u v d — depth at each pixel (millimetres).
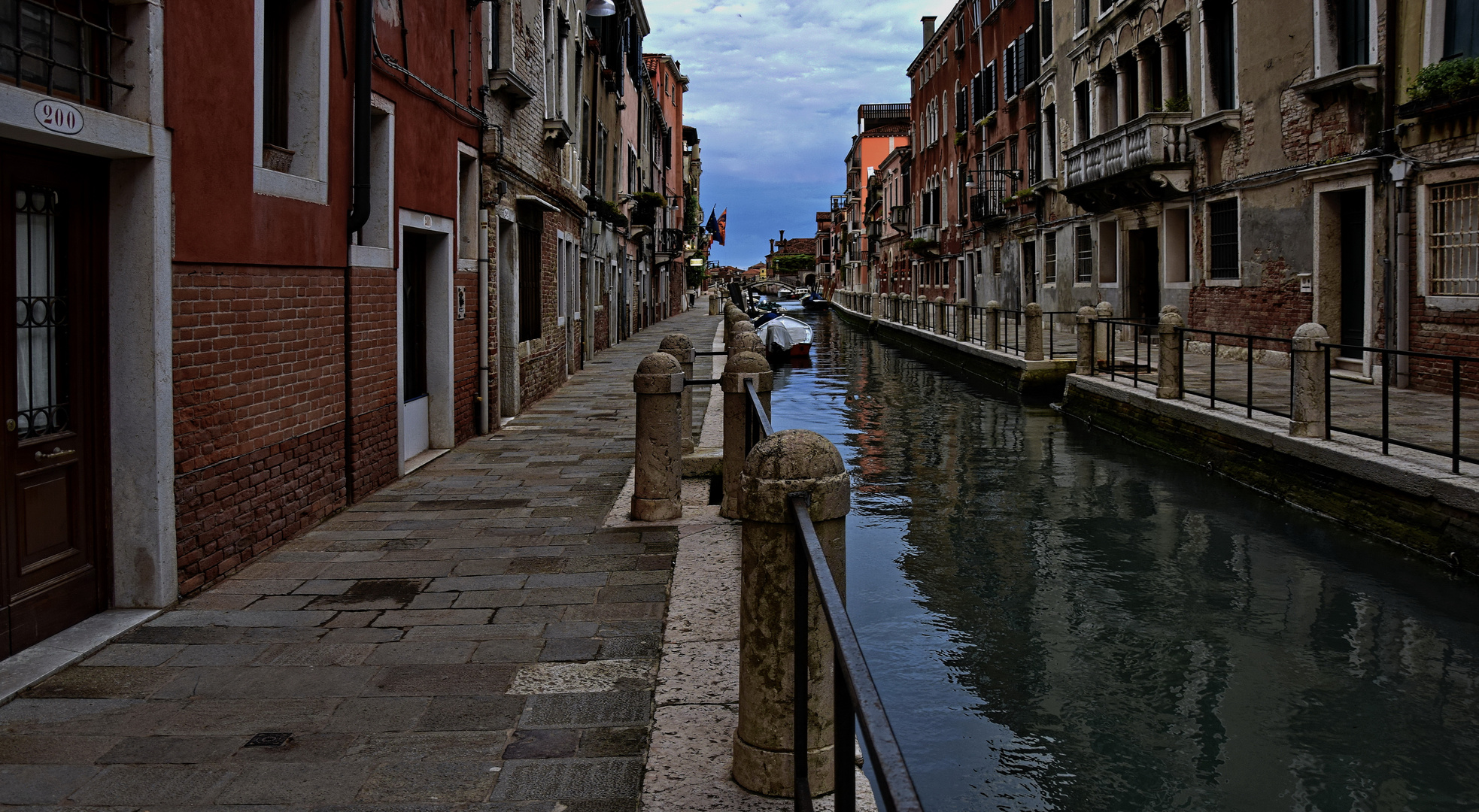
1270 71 15766
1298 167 14969
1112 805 4254
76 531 4676
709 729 3543
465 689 4000
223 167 5418
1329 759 4613
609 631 4680
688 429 8844
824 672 3006
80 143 4227
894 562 7836
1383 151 12977
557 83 16516
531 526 6719
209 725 3662
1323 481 8883
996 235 32469
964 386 21094
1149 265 21469
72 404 4625
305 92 6688
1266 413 10930
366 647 4469
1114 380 14938
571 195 17422
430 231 9266
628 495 7574
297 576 5562
